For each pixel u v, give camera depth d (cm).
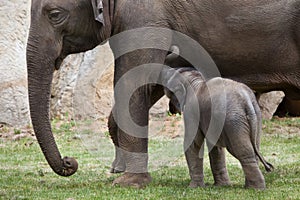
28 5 2253
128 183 1298
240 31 1378
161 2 1322
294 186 1270
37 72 1279
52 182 1376
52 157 1266
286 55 1399
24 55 2239
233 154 1214
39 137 1272
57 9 1273
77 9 1282
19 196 1219
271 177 1383
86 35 1306
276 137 2080
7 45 2206
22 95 2211
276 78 1416
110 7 1296
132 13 1296
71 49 1317
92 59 1404
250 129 1200
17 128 2169
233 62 1398
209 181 1366
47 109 1281
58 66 1320
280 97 2491
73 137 2002
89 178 1416
